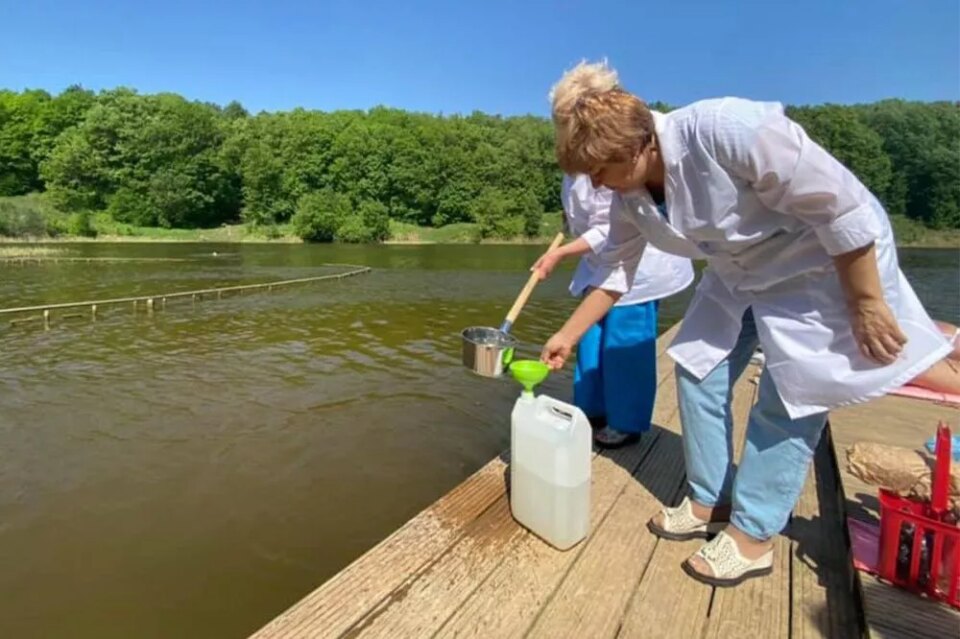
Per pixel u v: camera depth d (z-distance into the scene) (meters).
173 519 3.88
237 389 6.68
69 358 8.17
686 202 1.46
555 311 12.80
